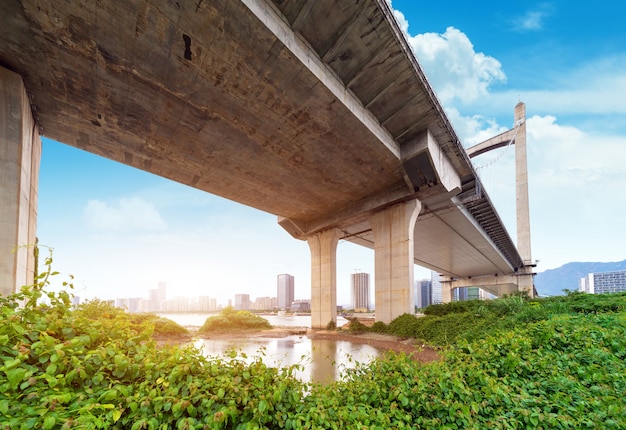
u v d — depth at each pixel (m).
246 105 16.83
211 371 3.19
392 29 14.84
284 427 3.04
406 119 21.31
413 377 4.16
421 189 25.97
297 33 14.24
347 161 23.55
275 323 47.09
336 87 16.67
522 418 3.80
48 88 15.05
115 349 3.07
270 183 26.95
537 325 7.63
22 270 13.54
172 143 20.27
